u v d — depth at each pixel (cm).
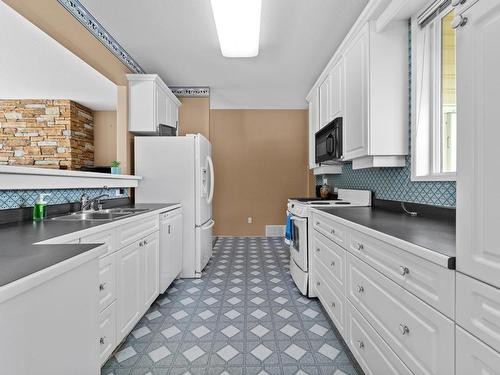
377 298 125
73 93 348
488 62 67
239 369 154
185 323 203
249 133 504
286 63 348
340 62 259
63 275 82
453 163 184
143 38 283
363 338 139
